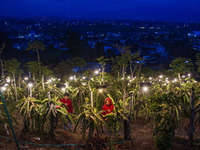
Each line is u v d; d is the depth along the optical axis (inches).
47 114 246.7
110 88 338.6
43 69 351.3
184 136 260.7
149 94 324.2
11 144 232.8
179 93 275.3
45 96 308.2
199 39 5324.8
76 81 366.0
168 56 3024.1
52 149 229.1
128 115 253.8
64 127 299.4
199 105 242.8
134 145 241.1
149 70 602.5
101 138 223.5
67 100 314.7
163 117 228.1
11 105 266.4
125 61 381.1
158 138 223.0
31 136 259.1
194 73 386.3
